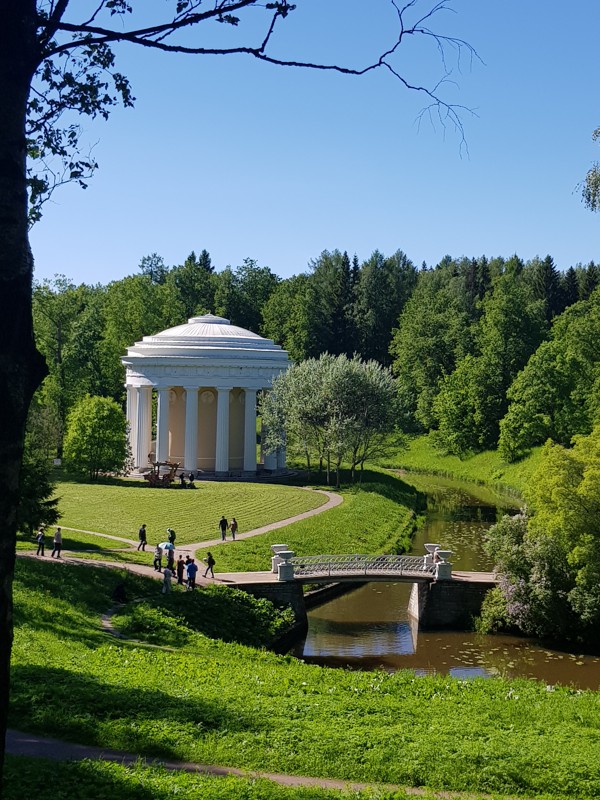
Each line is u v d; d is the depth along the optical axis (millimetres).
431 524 72000
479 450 112000
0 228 8742
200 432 91938
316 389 84125
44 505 44750
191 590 41031
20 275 8844
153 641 33250
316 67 10383
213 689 23688
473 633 42938
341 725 20781
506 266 187875
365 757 18297
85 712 19312
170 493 73125
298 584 44094
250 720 20266
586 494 39000
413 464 118875
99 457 80812
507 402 111062
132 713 19766
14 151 8883
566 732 21688
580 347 95750
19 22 9039
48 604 33656
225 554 50000
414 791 16812
